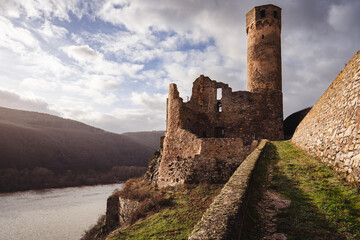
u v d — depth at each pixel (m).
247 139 24.42
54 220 39.22
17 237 31.62
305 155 11.21
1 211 44.72
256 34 26.86
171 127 22.98
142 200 16.78
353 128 6.64
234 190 5.82
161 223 11.24
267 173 8.71
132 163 134.25
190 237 3.97
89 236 21.77
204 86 27.64
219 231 3.98
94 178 93.50
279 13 27.17
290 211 5.46
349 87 7.72
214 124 26.23
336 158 7.62
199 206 12.70
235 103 25.61
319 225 4.71
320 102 11.28
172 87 24.05
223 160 16.55
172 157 21.31
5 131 110.25
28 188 74.19
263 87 25.50
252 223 5.18
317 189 6.47
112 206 20.73
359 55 7.42
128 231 10.79
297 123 26.84
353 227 4.43
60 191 71.25
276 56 26.06
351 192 5.77
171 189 16.80
